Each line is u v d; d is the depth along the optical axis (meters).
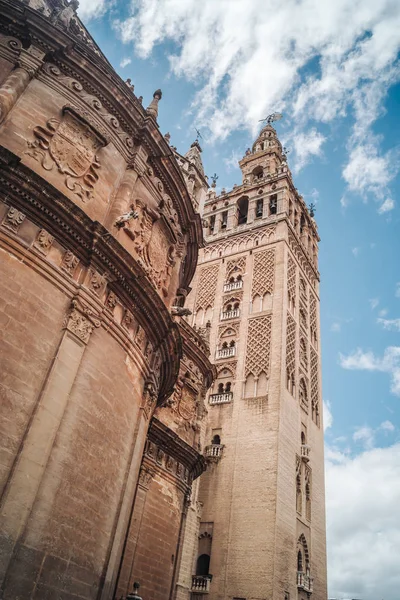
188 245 27.05
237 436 42.47
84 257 17.05
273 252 54.56
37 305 15.05
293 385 46.62
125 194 20.08
